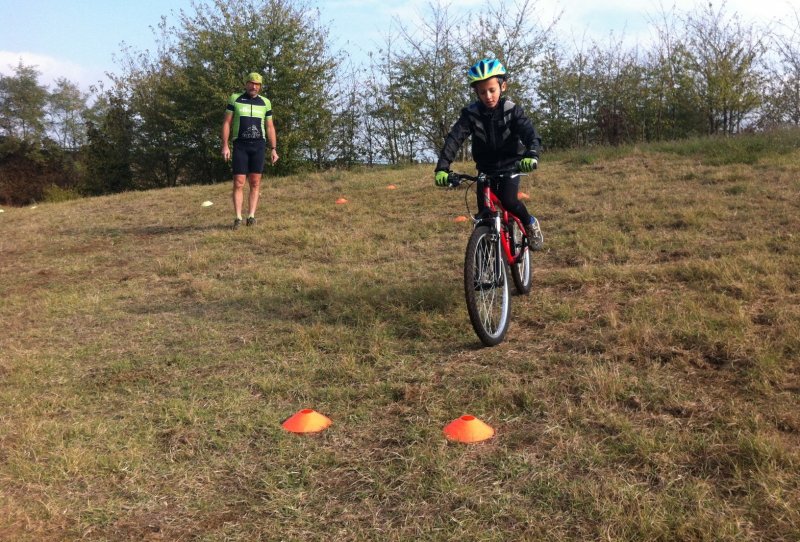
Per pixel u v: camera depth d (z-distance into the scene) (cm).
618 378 360
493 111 465
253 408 379
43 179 4131
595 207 844
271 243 827
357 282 624
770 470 268
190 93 2677
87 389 423
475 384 385
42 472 316
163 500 293
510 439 322
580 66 2353
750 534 237
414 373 408
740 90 2094
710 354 383
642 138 2230
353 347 458
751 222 694
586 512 259
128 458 327
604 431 319
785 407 317
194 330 530
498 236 455
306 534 263
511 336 457
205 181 2970
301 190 1240
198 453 332
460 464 302
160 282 694
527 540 247
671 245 642
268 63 2595
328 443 334
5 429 364
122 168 2998
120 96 2991
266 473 310
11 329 562
